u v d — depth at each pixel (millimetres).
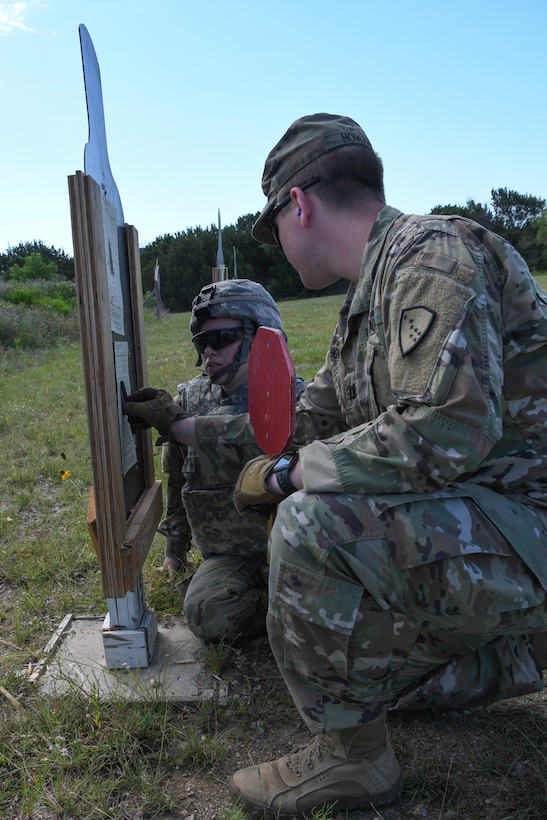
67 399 7305
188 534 2895
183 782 1755
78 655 2295
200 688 2098
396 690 1904
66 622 2510
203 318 2426
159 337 15750
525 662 1816
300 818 1623
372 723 1593
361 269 1665
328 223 1730
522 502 1574
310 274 1835
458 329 1370
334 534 1464
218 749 1830
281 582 1521
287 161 1752
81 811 1646
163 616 2561
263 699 2053
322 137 1705
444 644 1829
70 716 1941
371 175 1717
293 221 1775
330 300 30031
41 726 1906
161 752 1804
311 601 1488
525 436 1541
